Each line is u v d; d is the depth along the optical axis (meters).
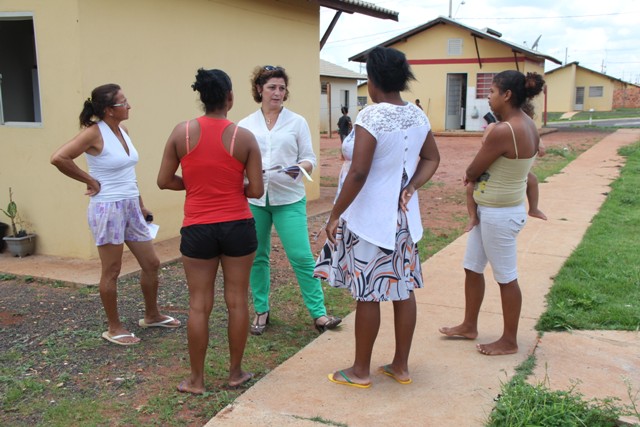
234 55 8.59
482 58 26.73
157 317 4.71
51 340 4.44
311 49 10.48
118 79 6.75
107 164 4.12
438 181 13.03
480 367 3.91
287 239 4.50
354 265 3.46
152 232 4.51
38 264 6.41
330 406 3.43
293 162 4.45
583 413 3.18
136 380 3.83
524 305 5.03
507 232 3.87
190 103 7.84
